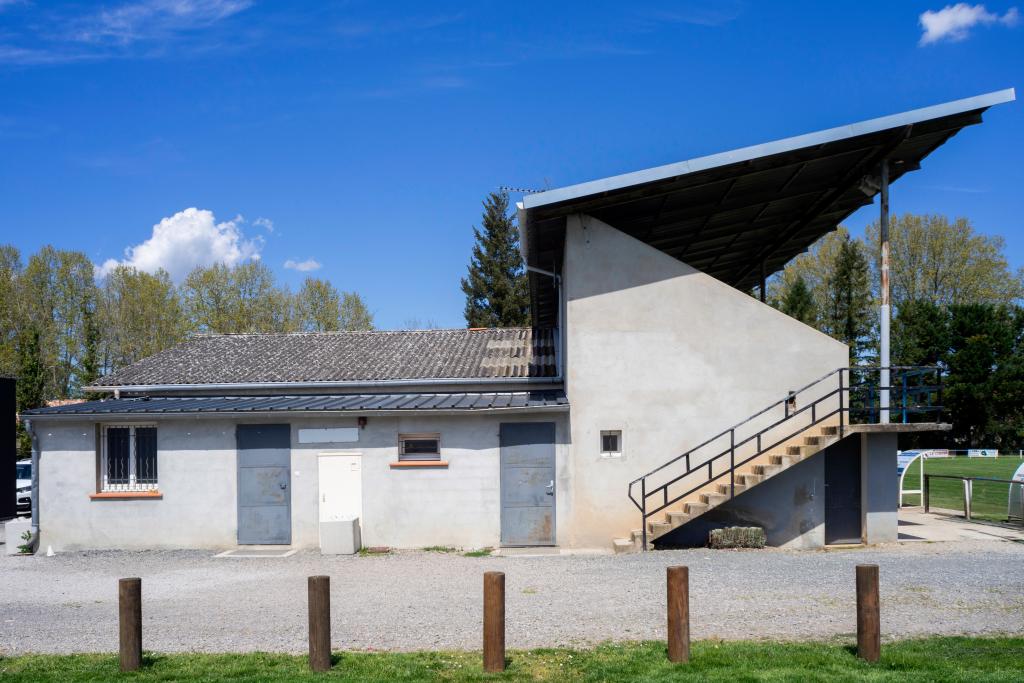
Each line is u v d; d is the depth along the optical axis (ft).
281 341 78.07
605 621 30.17
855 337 152.76
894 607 31.27
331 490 51.93
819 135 45.57
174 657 26.55
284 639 29.01
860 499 49.62
